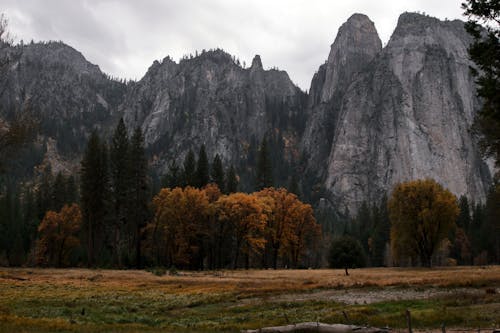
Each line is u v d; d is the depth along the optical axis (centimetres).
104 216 8794
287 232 9081
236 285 4812
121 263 8369
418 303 2917
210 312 3194
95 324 2533
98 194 8650
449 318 2239
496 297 2920
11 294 3931
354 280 4894
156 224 8400
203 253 8562
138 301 3700
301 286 4444
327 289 4169
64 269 7175
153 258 8625
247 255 8475
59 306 3375
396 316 2431
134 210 8781
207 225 8312
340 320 2420
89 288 4591
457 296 3088
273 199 9281
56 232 8962
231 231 8469
